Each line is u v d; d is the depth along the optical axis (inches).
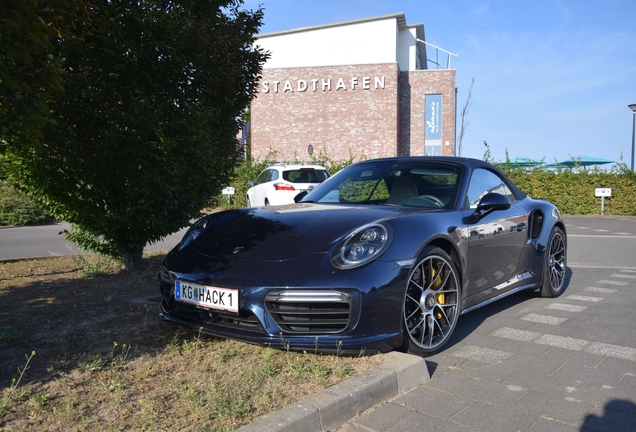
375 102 1284.4
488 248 161.0
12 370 114.5
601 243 424.2
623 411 105.1
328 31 1353.3
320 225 135.1
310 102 1310.3
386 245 123.6
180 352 128.1
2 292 197.3
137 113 197.5
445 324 140.1
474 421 99.4
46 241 427.5
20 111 106.3
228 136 247.6
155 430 89.0
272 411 96.4
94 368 115.2
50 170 215.5
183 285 131.7
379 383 107.2
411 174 172.6
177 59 204.4
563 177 775.7
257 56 244.2
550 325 169.2
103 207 230.8
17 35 100.7
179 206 221.3
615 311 188.7
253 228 142.0
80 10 135.3
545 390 115.1
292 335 116.9
